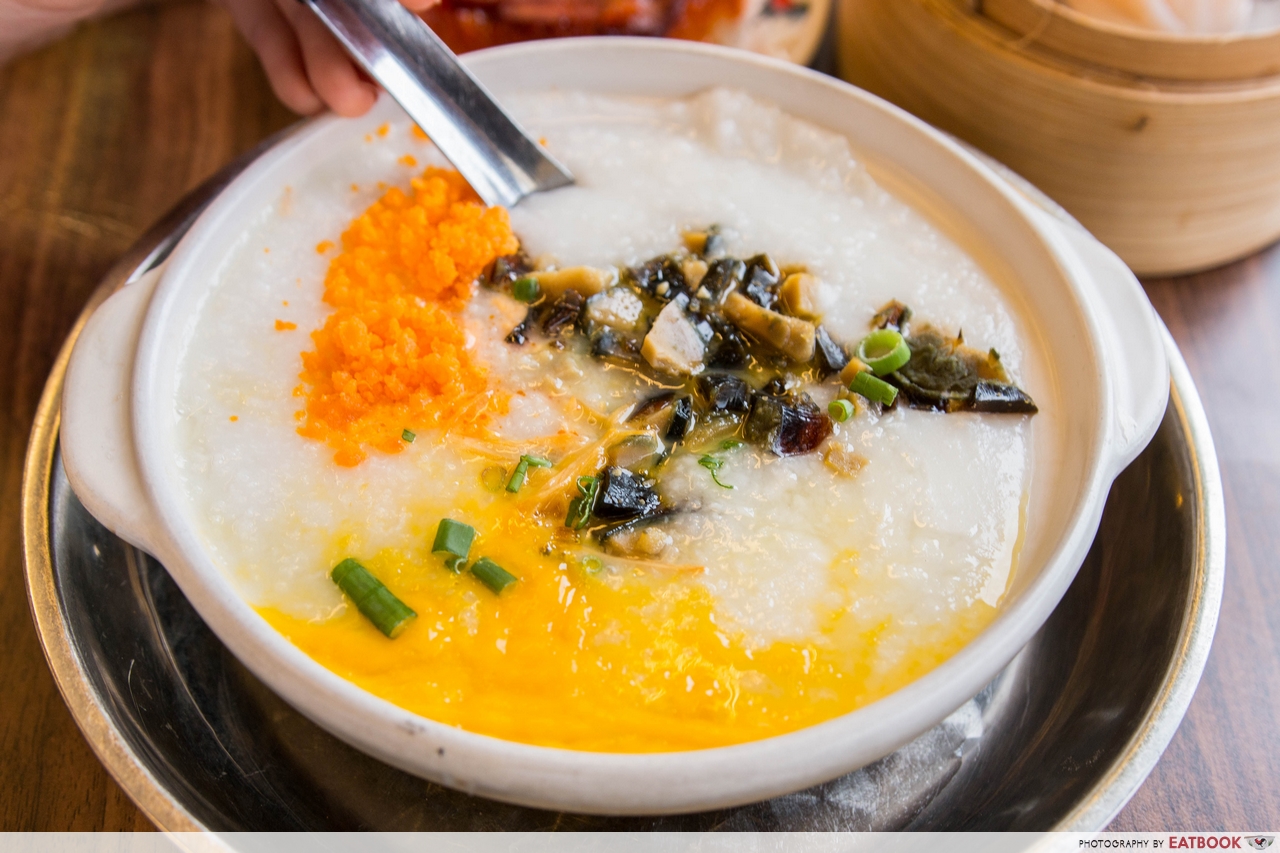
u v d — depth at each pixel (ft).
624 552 1.08
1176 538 1.11
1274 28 1.32
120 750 1.00
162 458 1.07
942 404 1.15
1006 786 1.05
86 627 1.07
